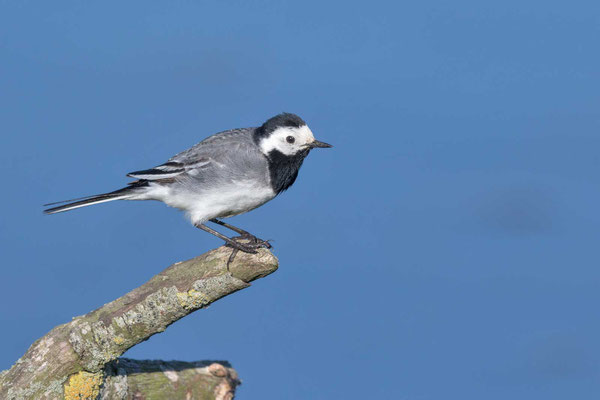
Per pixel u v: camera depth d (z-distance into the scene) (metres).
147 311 9.41
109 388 10.15
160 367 11.02
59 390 9.52
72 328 9.57
